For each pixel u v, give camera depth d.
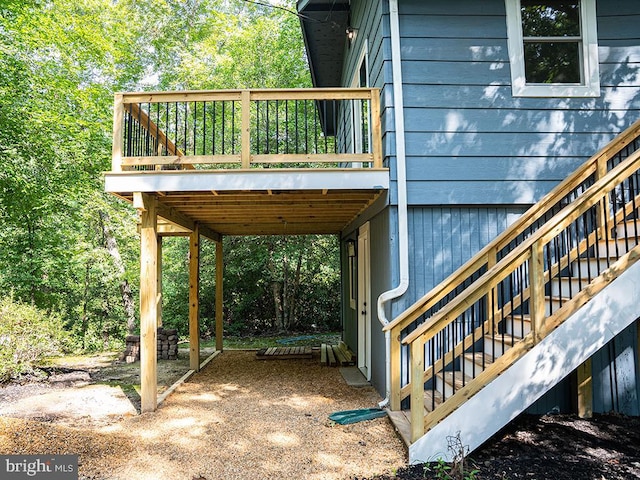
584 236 4.79
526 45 5.00
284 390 5.79
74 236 12.54
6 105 9.19
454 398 3.46
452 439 3.40
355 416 4.43
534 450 3.65
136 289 14.17
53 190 10.43
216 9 17.09
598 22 4.97
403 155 4.71
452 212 4.87
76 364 8.05
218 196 5.11
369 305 6.18
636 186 4.73
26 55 9.78
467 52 4.90
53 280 12.68
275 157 4.70
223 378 6.62
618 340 4.66
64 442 3.79
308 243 13.14
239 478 3.22
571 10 5.02
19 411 4.93
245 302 13.71
